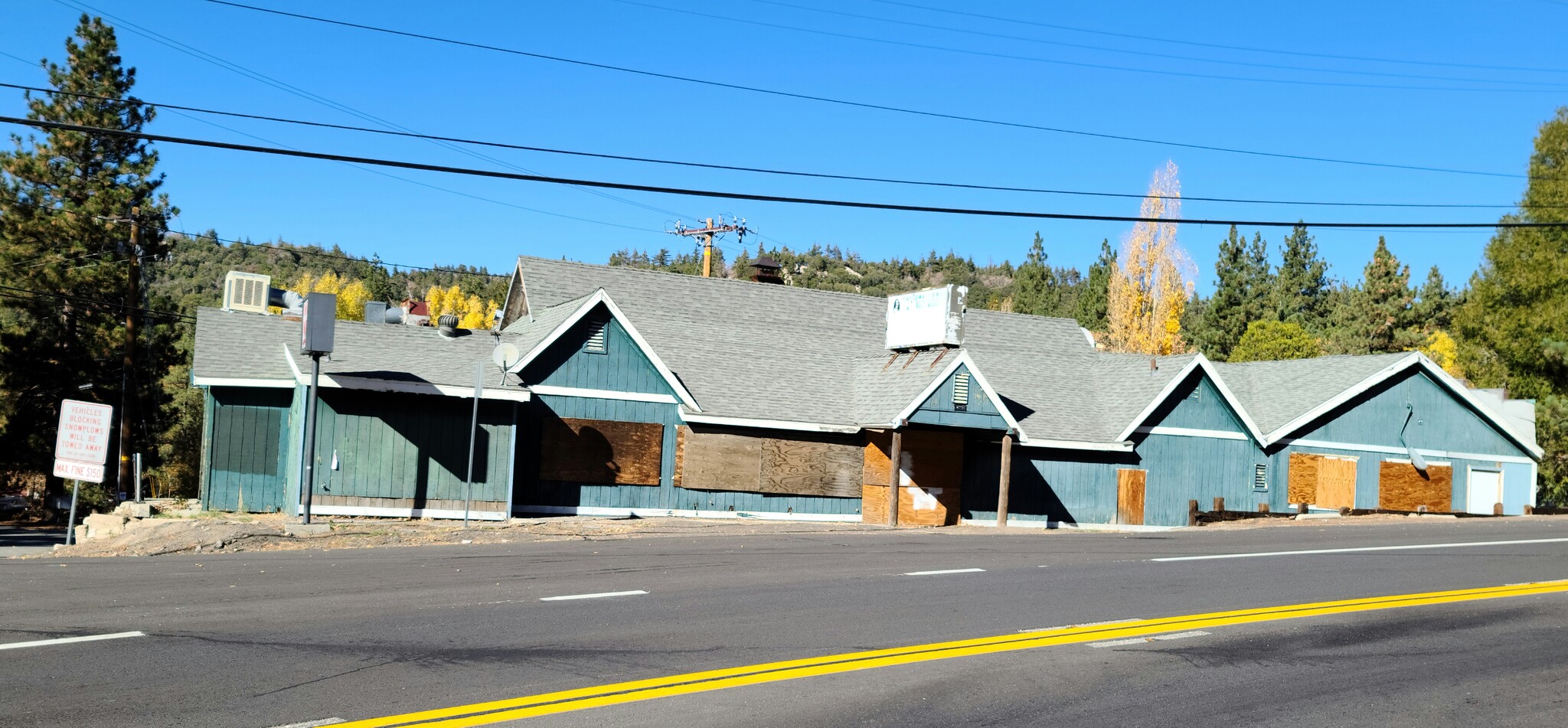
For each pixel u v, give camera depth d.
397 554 17.75
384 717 8.18
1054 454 32.12
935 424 28.70
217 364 25.75
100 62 45.69
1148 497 32.94
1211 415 33.94
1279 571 17.20
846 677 9.77
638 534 22.06
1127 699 9.27
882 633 11.68
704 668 9.97
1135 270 61.44
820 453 30.05
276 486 26.02
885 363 31.61
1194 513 32.28
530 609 12.60
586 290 33.41
